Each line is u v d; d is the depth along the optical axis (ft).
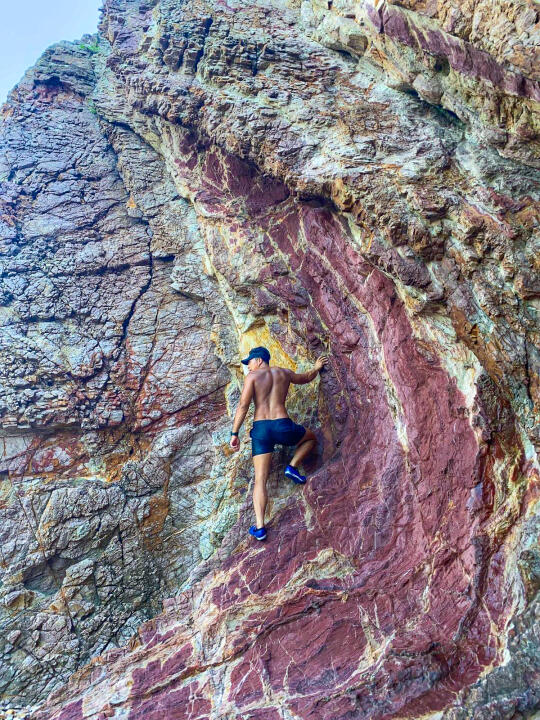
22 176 23.48
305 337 17.58
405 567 12.28
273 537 14.74
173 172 22.17
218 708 11.32
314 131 16.24
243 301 19.27
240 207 19.75
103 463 19.16
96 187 23.65
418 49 13.23
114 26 23.65
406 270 13.15
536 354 11.09
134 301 21.43
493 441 11.75
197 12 20.01
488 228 12.04
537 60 9.78
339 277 16.03
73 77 25.99
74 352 20.07
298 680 11.28
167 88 19.33
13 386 19.19
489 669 9.61
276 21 19.44
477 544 11.15
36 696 15.17
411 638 10.77
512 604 10.04
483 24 10.54
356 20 15.46
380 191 13.67
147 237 22.54
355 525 13.79
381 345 14.88
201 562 17.11
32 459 18.97
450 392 12.93
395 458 13.89
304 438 16.16
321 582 13.07
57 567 17.42
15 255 21.94
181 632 13.70
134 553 17.67
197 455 19.20
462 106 13.44
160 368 20.29
